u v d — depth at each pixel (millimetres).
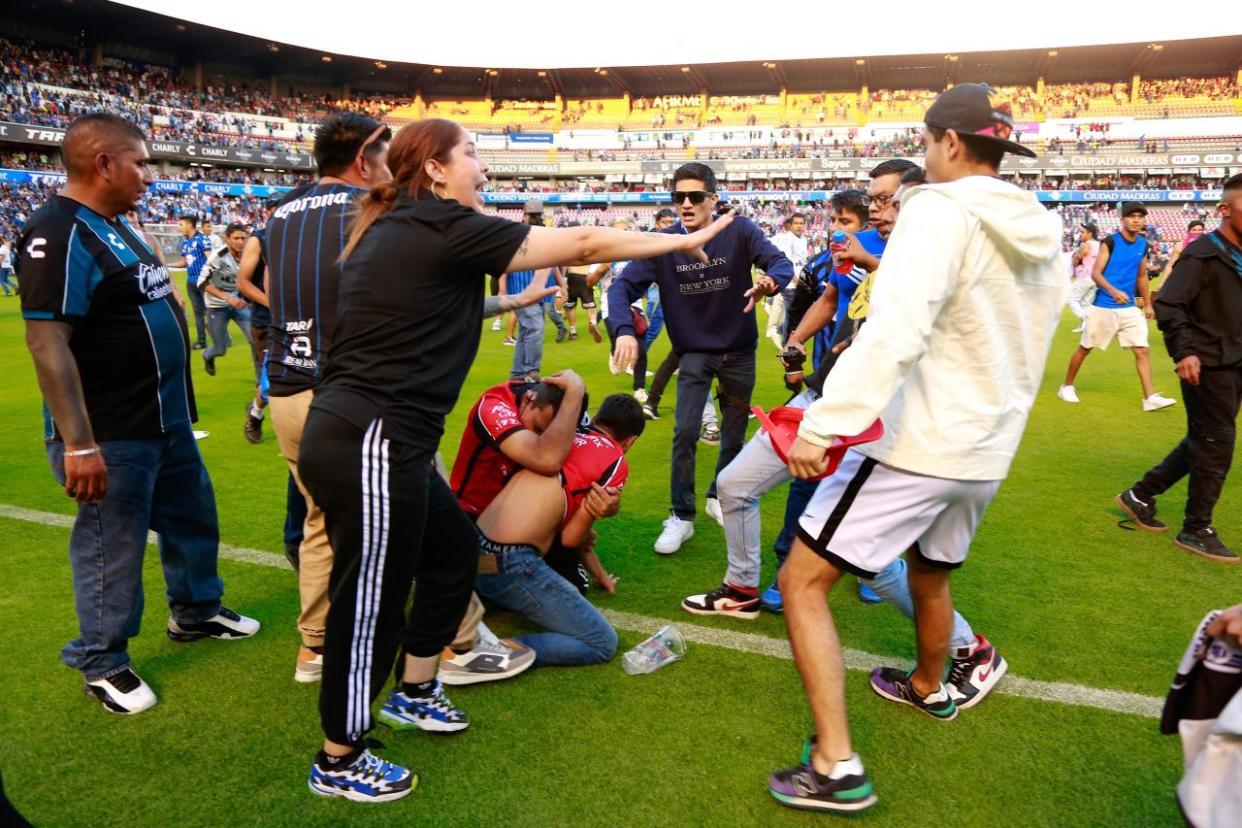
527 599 3064
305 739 2652
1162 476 4488
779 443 2355
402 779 2371
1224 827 1620
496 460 3238
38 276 2486
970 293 2158
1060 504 5047
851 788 2248
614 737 2660
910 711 2812
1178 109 45094
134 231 2852
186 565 3166
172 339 2900
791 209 45562
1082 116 46500
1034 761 2537
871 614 3562
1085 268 13750
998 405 2246
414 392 2197
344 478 2150
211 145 42500
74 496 2623
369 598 2232
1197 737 1743
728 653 3219
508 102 55688
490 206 49188
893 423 2262
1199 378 4074
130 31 43500
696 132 50438
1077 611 3568
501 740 2646
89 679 2793
